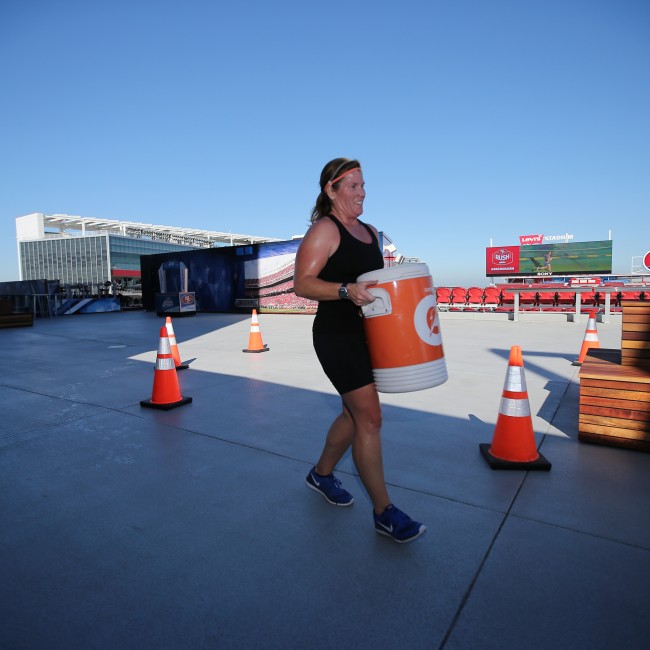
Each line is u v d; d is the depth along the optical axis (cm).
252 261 1895
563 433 355
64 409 440
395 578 186
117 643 154
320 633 157
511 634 155
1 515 241
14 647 152
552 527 221
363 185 218
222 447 335
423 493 257
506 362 667
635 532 217
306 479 261
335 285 197
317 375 586
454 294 1842
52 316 1911
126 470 297
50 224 13675
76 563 199
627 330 347
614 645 149
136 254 12244
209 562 198
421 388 200
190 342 946
